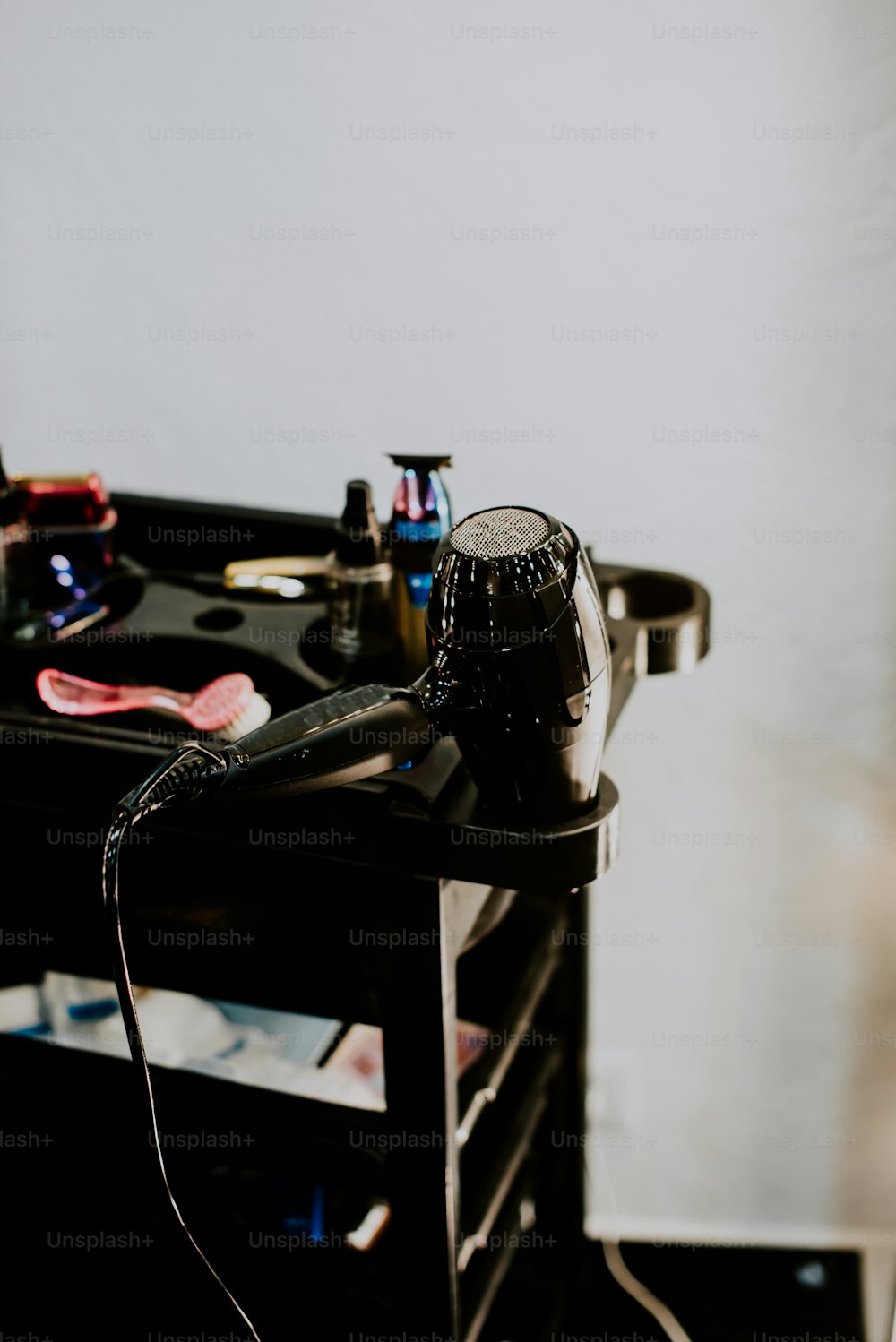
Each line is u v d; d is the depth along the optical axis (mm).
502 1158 966
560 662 662
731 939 1314
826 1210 1428
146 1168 930
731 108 999
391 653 871
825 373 1069
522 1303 1181
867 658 1164
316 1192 958
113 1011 1003
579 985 1146
